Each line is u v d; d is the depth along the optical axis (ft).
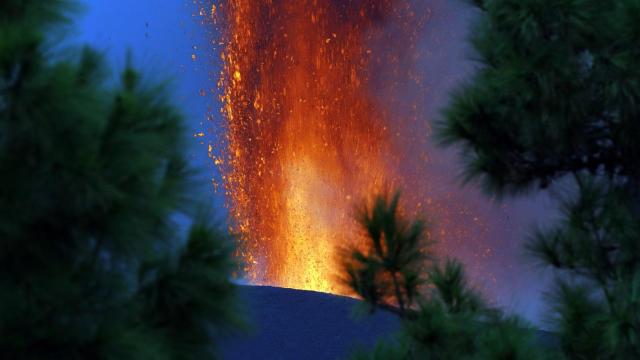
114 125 7.30
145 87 8.30
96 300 7.54
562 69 10.72
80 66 7.43
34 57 6.68
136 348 7.43
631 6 10.32
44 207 7.07
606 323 10.06
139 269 8.34
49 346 7.15
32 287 7.07
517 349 9.61
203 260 8.49
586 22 10.50
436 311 10.16
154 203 7.69
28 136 6.78
